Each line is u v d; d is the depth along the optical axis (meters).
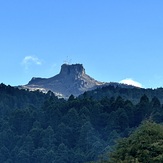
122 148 43.62
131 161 41.25
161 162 40.81
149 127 44.31
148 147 42.41
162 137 43.47
